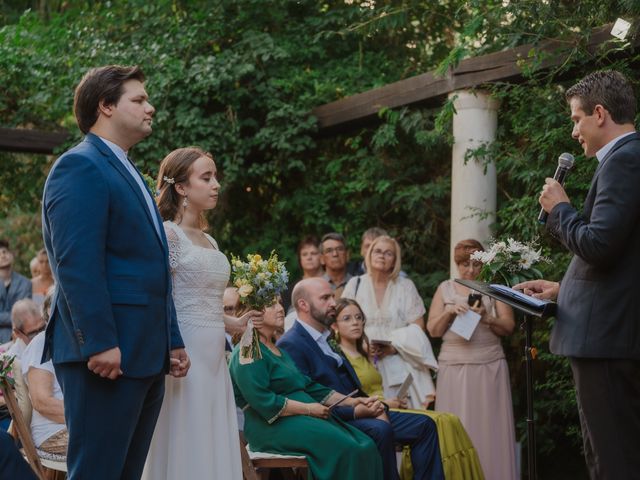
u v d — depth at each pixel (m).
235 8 9.00
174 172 3.93
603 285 3.45
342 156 8.55
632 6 5.53
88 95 3.23
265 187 9.12
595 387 3.48
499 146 6.78
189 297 3.77
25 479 3.34
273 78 8.49
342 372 5.30
